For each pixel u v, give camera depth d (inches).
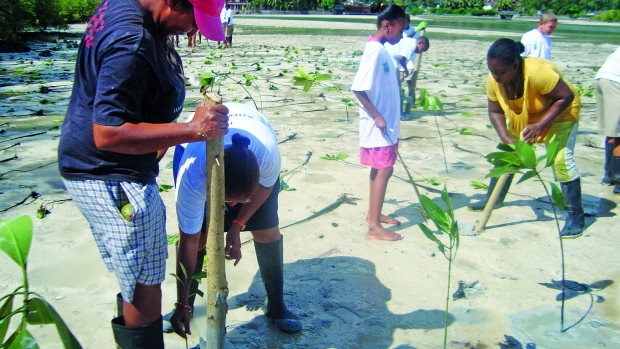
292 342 112.8
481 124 314.0
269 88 406.0
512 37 1141.1
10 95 379.9
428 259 149.5
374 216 161.2
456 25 1689.2
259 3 2847.0
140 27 75.8
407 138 279.1
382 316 122.6
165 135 75.1
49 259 144.3
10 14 726.5
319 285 135.2
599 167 234.8
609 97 196.2
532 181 216.5
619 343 113.9
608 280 139.5
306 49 776.3
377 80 149.9
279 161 101.3
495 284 137.1
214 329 84.7
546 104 157.8
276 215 111.2
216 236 80.0
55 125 291.1
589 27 1819.6
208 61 552.4
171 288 133.0
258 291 132.0
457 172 225.6
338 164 232.7
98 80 75.1
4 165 221.0
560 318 123.0
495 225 173.2
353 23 1711.4
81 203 82.2
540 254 153.2
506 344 113.0
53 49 759.7
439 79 501.0
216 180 77.6
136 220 81.7
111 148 75.6
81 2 1257.4
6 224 68.8
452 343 113.1
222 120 75.4
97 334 113.7
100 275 137.6
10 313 65.4
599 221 176.4
